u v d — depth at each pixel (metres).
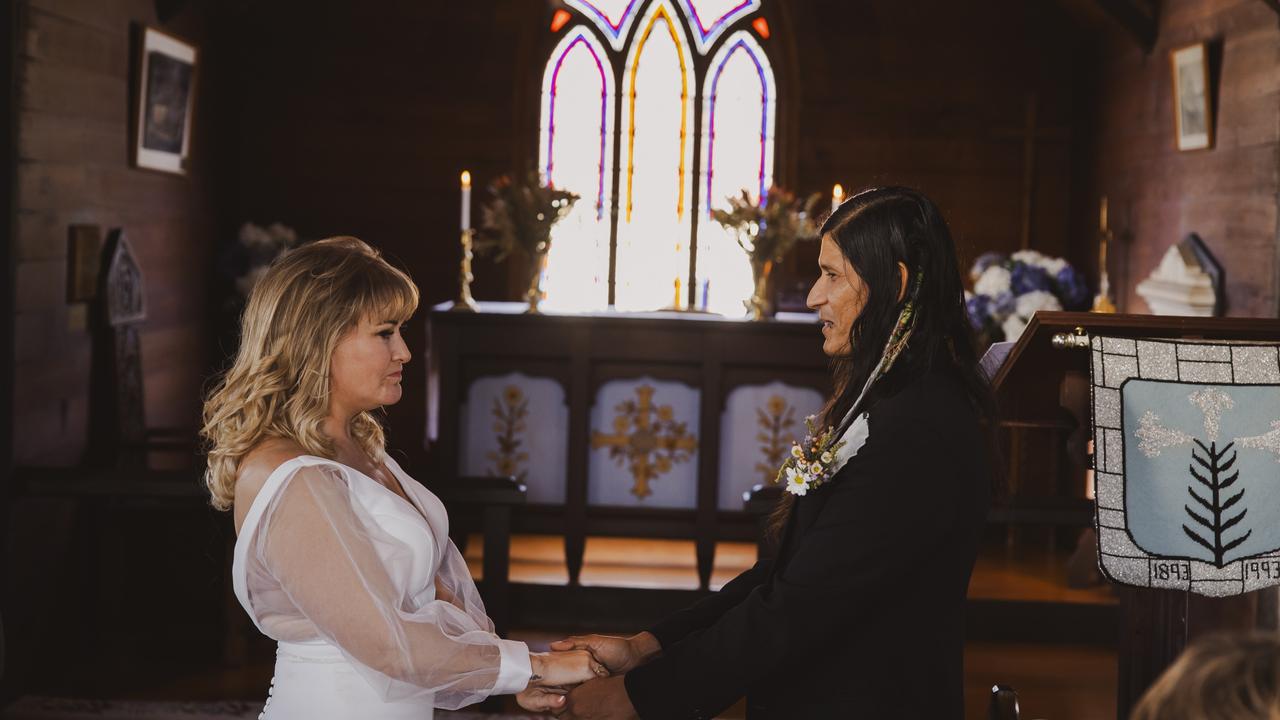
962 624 1.93
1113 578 2.14
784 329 5.55
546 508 5.66
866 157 7.23
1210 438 2.13
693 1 7.32
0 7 4.25
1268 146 4.84
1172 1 5.93
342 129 7.11
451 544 2.32
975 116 7.20
